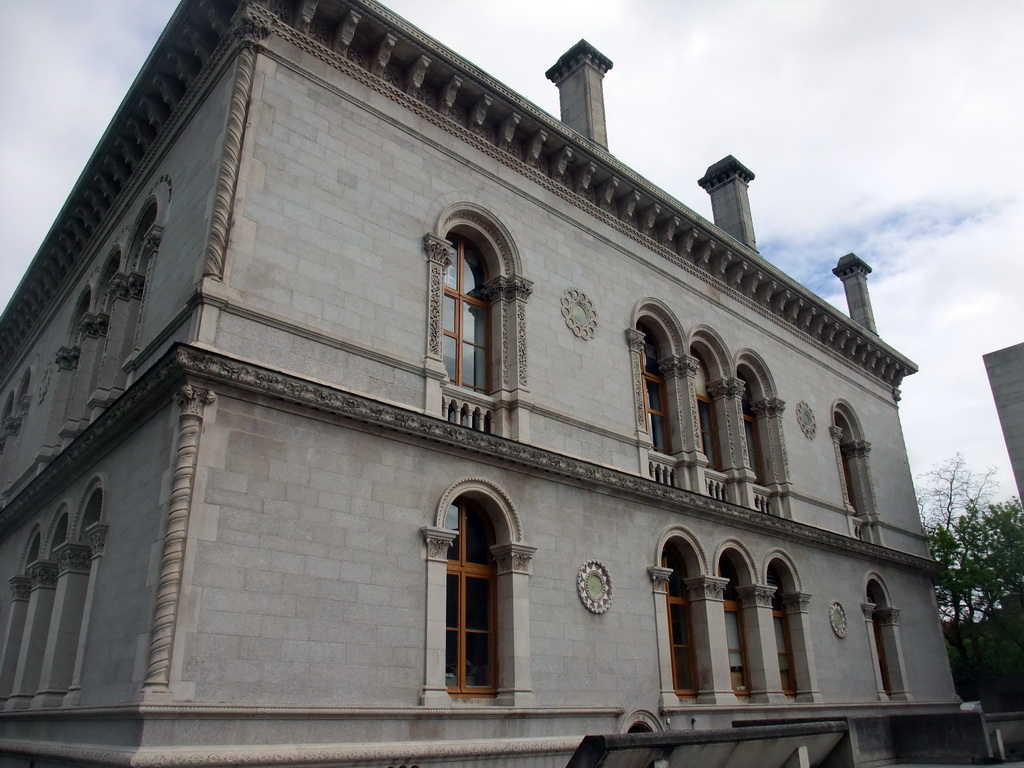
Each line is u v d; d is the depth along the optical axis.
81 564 17.19
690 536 22.31
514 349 19.84
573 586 18.73
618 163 23.81
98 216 24.62
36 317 29.47
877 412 34.88
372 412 15.86
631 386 22.78
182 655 12.50
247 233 15.77
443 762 14.62
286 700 13.40
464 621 16.98
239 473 13.98
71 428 20.78
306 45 18.12
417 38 19.39
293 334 15.73
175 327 15.64
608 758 10.38
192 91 19.20
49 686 16.20
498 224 20.70
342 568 14.77
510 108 21.27
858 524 31.36
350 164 17.98
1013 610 40.56
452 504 17.58
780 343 29.86
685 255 26.55
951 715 16.83
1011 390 41.81
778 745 13.56
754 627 23.56
